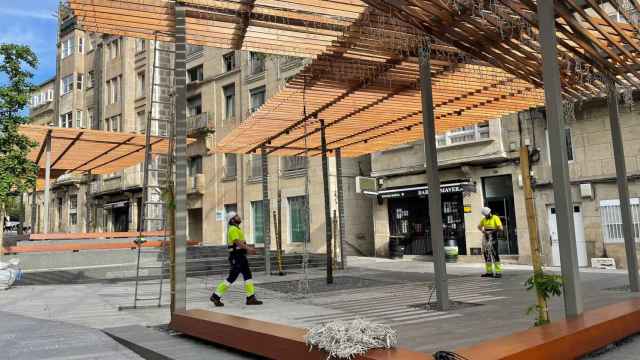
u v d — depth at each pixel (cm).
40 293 1230
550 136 597
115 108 3688
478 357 393
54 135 1817
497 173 1931
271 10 795
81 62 4188
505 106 1352
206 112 3067
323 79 1059
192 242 2317
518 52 785
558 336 468
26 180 1620
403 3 641
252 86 2783
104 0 731
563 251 588
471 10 640
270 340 511
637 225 1598
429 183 888
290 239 2608
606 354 538
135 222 3431
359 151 1895
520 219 1853
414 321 745
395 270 1716
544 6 606
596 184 1692
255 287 1281
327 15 793
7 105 1566
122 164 2445
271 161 2712
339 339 427
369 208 2561
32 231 2491
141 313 887
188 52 3272
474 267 1778
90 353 589
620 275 1380
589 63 857
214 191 2991
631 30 754
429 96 888
